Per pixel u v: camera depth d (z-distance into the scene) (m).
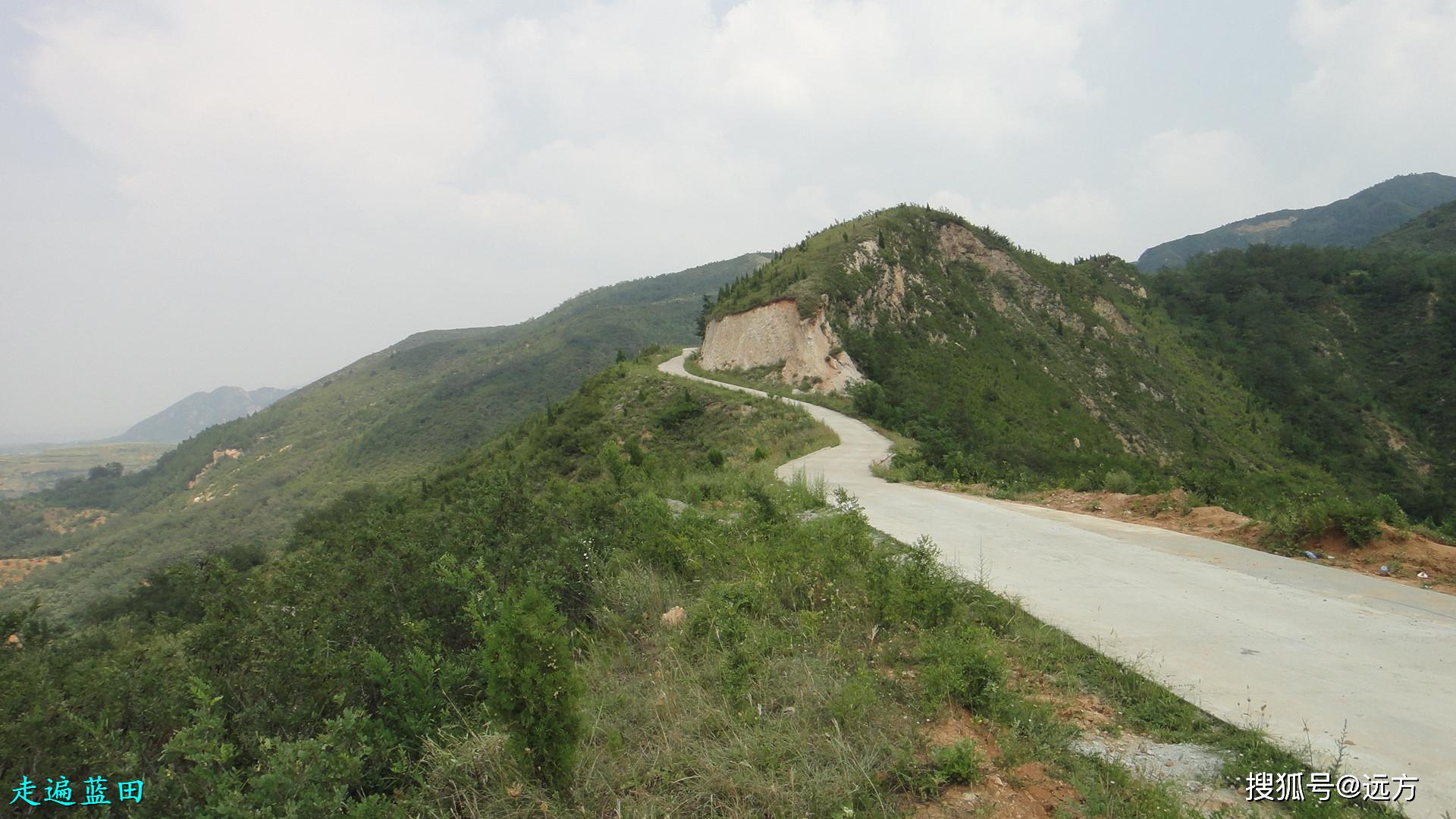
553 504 8.89
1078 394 58.72
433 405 108.94
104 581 64.12
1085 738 4.34
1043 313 69.88
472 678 4.92
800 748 3.91
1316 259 92.94
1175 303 91.31
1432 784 3.67
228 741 3.94
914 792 3.66
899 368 51.56
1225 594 7.07
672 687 4.72
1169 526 10.65
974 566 8.14
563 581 6.54
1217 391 71.25
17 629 5.04
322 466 100.44
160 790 3.37
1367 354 77.00
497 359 140.50
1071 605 6.70
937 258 69.44
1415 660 5.36
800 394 45.28
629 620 6.27
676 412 35.22
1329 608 6.59
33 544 101.44
